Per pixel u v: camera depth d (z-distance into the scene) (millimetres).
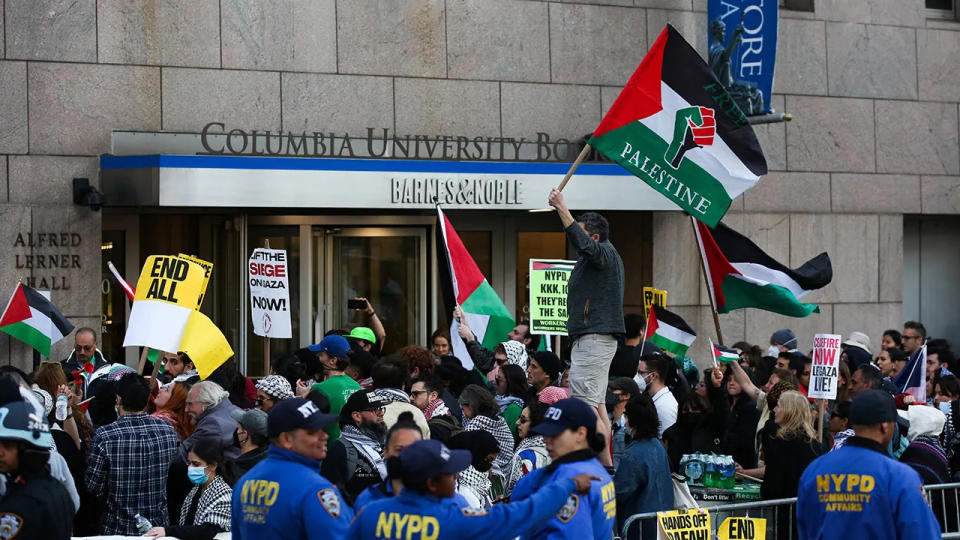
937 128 17750
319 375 11867
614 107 8945
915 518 6309
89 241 13781
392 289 15633
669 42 9070
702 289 16359
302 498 5660
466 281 11891
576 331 8172
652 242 16078
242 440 8078
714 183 9211
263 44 14484
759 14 14844
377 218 15492
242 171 13547
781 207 16734
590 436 6211
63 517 5602
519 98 15531
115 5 13898
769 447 8883
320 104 14695
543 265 12234
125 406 8453
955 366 15258
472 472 7648
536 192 14695
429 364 10820
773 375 10656
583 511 5875
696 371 12938
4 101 13484
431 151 15000
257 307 11906
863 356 13461
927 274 18375
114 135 13906
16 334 12547
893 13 17500
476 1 15352
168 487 9203
